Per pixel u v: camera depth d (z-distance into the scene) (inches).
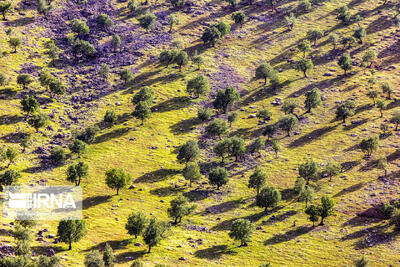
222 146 5295.3
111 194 4675.2
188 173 4822.8
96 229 3988.7
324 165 5088.6
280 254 3727.9
